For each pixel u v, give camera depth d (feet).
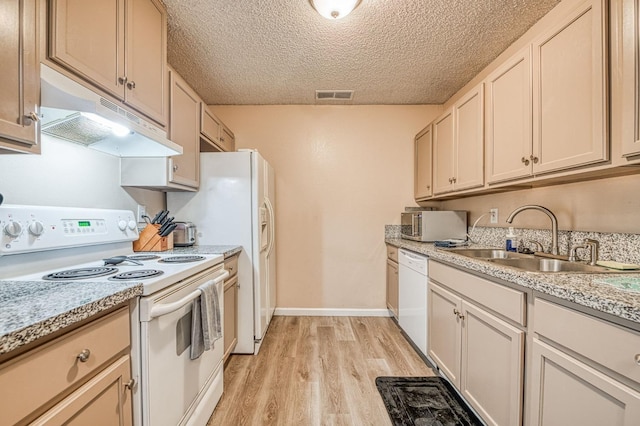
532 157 4.88
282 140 10.38
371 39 6.54
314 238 10.43
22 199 3.97
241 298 7.43
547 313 3.40
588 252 4.94
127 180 5.90
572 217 5.25
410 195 10.42
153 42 5.08
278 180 10.39
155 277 3.61
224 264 6.32
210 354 5.08
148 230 6.25
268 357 7.31
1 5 2.56
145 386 3.31
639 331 2.46
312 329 9.11
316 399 5.64
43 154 4.29
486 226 7.86
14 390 1.97
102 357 2.80
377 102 10.19
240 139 10.37
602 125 3.68
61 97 3.18
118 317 3.05
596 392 2.81
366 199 10.43
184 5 5.46
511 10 5.61
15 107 2.71
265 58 7.32
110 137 4.74
